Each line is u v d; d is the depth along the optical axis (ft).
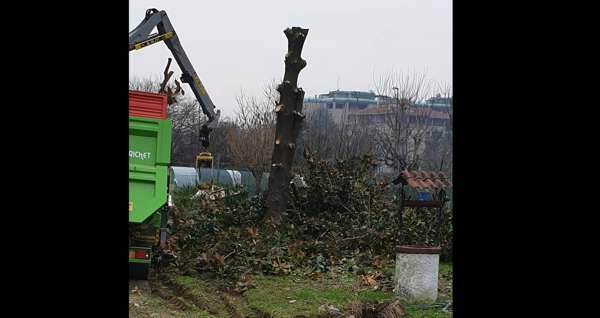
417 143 83.97
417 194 42.57
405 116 93.56
